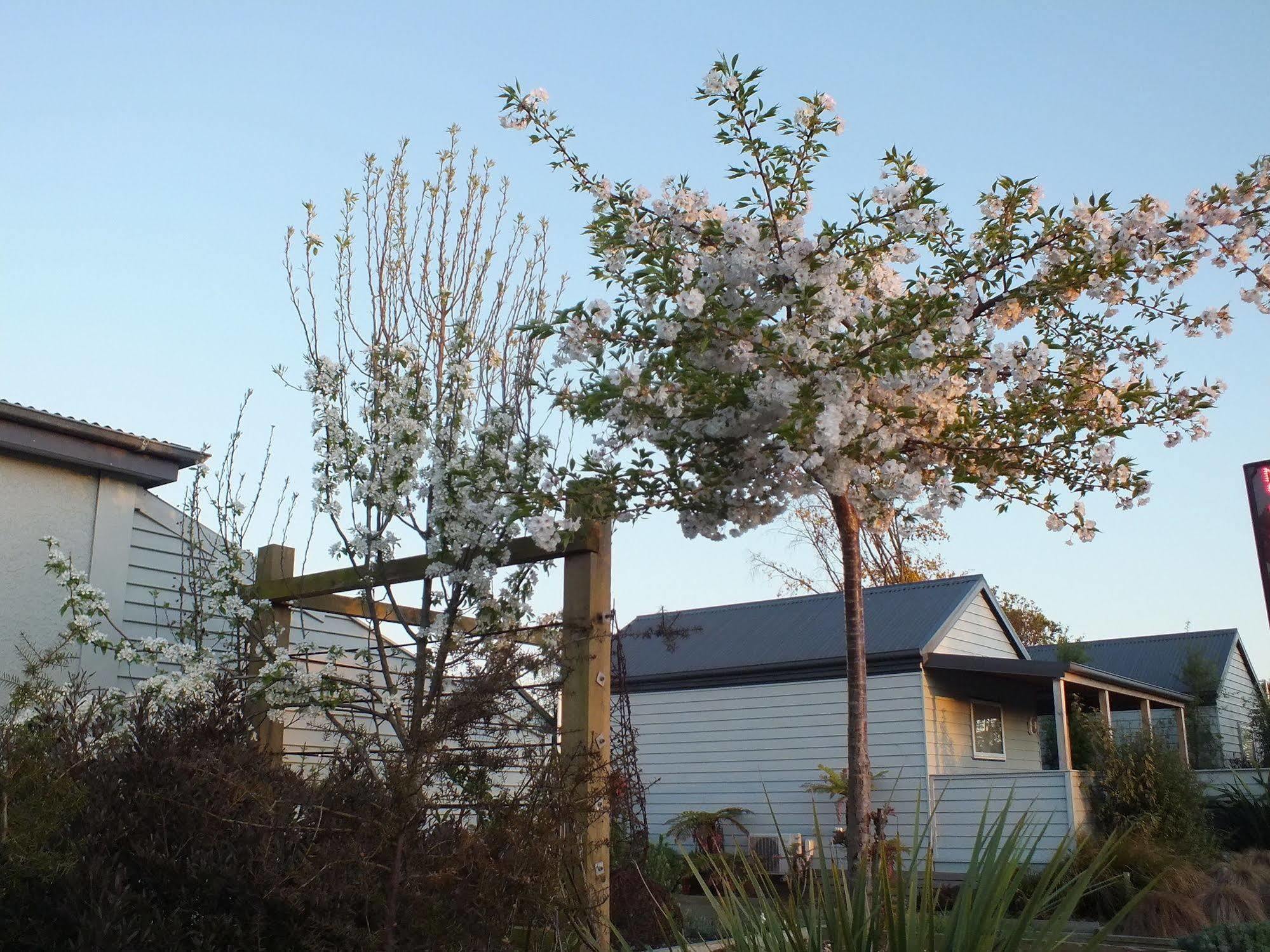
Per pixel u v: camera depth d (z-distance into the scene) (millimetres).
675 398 4613
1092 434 4785
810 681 15711
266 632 6527
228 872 3838
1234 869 9656
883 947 3277
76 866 3951
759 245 4414
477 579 5617
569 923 4375
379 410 6211
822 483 4648
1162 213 4586
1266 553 5082
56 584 6941
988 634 17312
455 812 4516
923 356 4246
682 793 16344
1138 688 16406
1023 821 3361
